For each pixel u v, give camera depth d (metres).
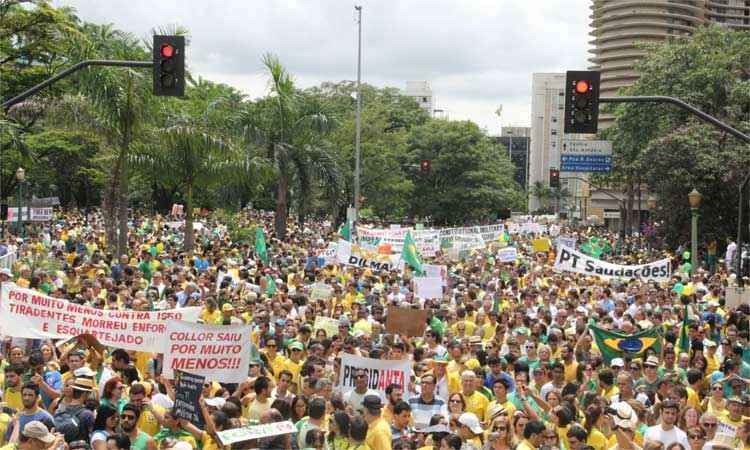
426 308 19.19
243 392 12.24
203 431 10.02
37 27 40.66
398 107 117.38
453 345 13.79
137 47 33.88
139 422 10.64
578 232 84.56
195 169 39.28
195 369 12.26
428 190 93.44
